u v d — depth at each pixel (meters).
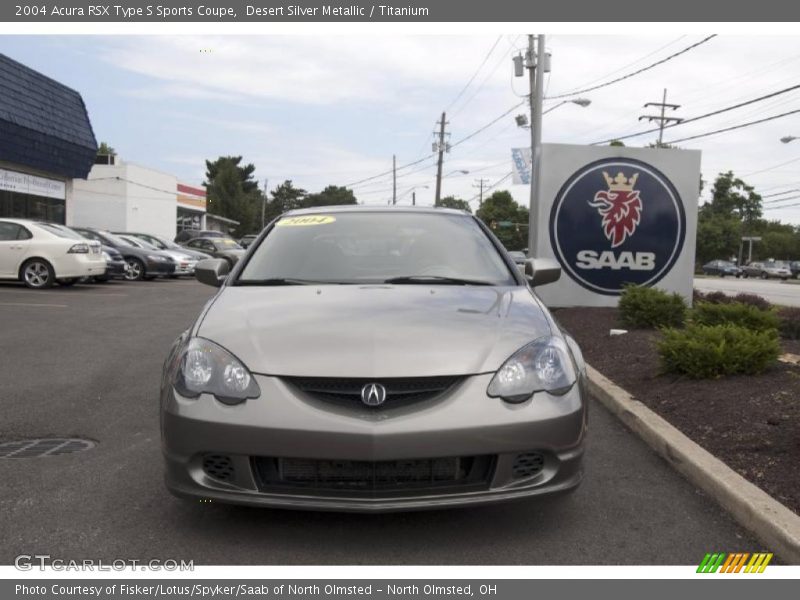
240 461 2.93
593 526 3.34
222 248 28.69
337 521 3.34
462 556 3.04
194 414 2.97
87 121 24.36
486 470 2.99
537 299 3.84
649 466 4.20
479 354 3.08
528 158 28.58
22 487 3.75
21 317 10.74
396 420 2.87
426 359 3.01
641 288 9.24
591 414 5.43
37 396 5.81
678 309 8.88
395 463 2.92
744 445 4.14
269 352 3.07
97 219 40.72
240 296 3.76
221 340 3.19
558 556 3.04
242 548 3.08
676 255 11.48
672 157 11.34
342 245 4.38
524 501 2.98
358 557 3.02
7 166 20.59
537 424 2.97
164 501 3.57
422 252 4.31
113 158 41.94
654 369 6.30
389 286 3.89
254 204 92.75
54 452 4.37
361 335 3.15
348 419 2.87
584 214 11.38
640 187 11.36
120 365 7.16
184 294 15.62
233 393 2.97
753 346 5.53
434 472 2.95
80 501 3.57
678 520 3.41
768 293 29.25
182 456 3.00
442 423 2.87
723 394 5.14
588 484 3.89
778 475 3.69
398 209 4.86
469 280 4.07
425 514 3.43
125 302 13.33
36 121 20.81
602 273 11.47
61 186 23.58
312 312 3.42
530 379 3.05
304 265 4.20
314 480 2.96
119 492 3.69
